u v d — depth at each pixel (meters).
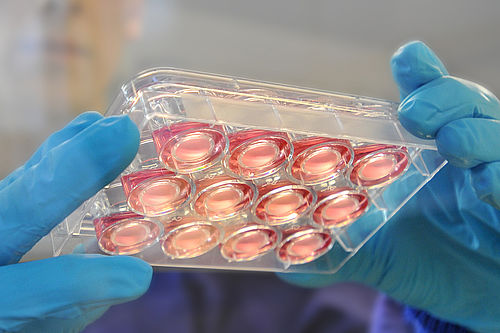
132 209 0.30
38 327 0.33
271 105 0.29
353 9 0.46
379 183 0.32
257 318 0.55
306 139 0.30
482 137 0.31
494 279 0.38
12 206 0.30
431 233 0.38
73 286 0.31
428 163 0.32
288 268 0.36
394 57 0.34
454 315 0.39
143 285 0.32
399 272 0.39
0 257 0.31
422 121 0.31
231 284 0.56
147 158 0.30
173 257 0.33
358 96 0.32
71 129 0.33
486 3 0.49
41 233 0.31
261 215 0.33
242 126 0.28
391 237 0.38
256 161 0.30
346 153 0.31
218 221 0.32
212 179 0.30
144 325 0.52
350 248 0.35
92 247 0.33
